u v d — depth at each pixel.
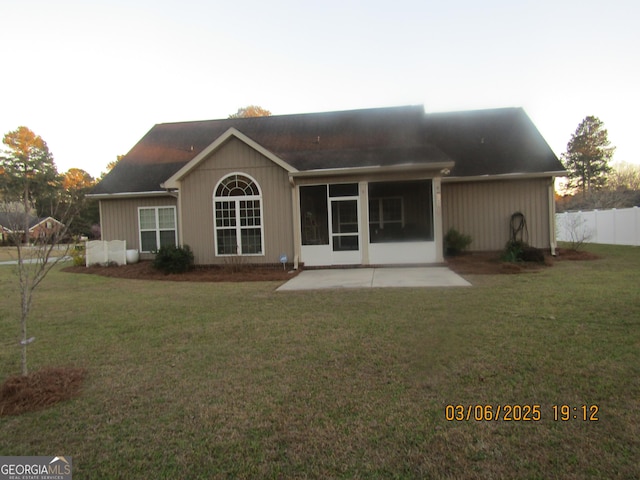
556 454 2.51
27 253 4.21
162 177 15.41
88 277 12.12
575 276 9.16
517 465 2.41
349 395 3.43
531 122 15.83
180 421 3.07
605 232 19.64
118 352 4.77
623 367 3.80
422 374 3.82
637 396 3.23
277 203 12.49
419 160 12.16
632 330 4.91
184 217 12.84
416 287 8.46
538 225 13.80
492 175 13.45
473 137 15.55
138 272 12.55
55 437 2.89
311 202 12.54
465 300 6.93
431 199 12.27
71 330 5.83
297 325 5.74
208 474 2.42
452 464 2.44
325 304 7.11
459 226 14.21
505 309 6.16
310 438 2.78
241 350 4.73
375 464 2.47
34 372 3.92
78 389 3.70
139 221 15.25
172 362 4.39
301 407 3.24
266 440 2.78
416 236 13.10
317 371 4.00
